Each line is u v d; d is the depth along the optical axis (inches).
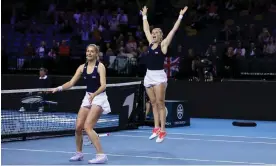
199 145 457.1
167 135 530.3
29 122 603.2
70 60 824.3
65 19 983.6
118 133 545.0
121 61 792.3
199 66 736.3
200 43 887.7
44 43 887.1
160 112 406.9
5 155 385.7
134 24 964.0
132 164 350.0
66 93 753.6
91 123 343.3
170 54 832.3
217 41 862.5
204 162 362.3
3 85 777.6
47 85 748.0
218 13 936.3
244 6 929.5
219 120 697.6
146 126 613.9
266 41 815.7
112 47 882.1
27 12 1035.3
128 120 585.3
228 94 709.9
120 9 973.8
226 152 415.8
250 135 539.5
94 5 1009.5
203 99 721.0
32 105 745.0
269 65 754.8
